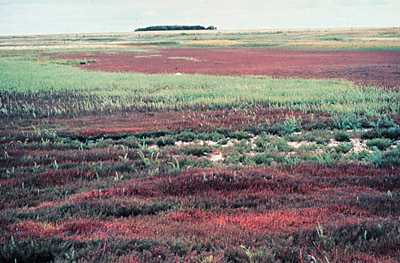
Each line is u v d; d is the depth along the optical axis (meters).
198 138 10.93
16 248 3.56
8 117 14.44
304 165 7.71
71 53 69.44
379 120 11.71
